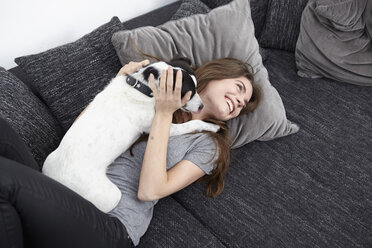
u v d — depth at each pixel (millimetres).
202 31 1837
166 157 1439
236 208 1554
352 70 2000
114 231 1230
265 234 1467
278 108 1802
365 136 1823
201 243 1413
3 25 1795
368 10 1942
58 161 1288
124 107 1373
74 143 1290
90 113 1359
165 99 1326
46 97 1661
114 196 1310
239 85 1654
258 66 1931
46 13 1914
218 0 2223
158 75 1331
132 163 1473
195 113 1610
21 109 1531
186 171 1454
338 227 1485
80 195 1228
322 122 1896
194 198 1600
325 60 2023
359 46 1973
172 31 1801
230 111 1615
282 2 2133
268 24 2209
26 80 1811
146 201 1419
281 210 1545
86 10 2080
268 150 1787
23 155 1206
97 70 1729
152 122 1388
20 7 1795
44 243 1086
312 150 1776
